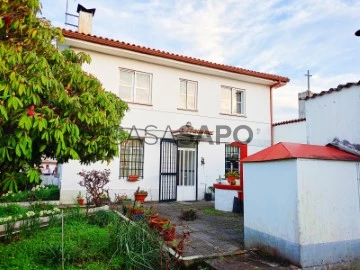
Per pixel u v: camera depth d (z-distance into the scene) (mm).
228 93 13297
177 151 11711
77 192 9586
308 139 6156
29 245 4441
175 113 11750
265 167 4801
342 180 4520
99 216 6344
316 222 4199
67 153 3061
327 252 4211
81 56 4348
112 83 10523
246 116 13391
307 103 6246
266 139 13734
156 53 10820
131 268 3922
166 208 9516
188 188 11836
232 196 8727
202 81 12516
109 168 10266
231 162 12727
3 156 2551
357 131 5109
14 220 5285
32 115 2648
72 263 3984
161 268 3836
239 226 6809
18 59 2828
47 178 11898
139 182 10789
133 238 4422
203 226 6805
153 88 11375
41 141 3002
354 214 4531
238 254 4660
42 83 2848
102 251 4363
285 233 4301
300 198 4125
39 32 3285
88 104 3301
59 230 5352
